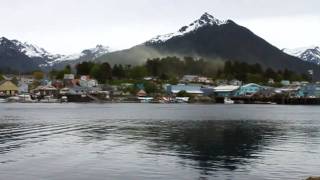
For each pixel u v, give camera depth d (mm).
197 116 122812
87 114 130875
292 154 47688
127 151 49094
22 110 157250
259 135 68312
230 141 59562
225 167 39500
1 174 35875
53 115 123938
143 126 85625
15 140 59500
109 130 76125
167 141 59188
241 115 130500
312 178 32188
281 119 112688
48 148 51281
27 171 37125
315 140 61469
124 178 34906
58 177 34969
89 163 41031
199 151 49375
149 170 37969
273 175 36531
